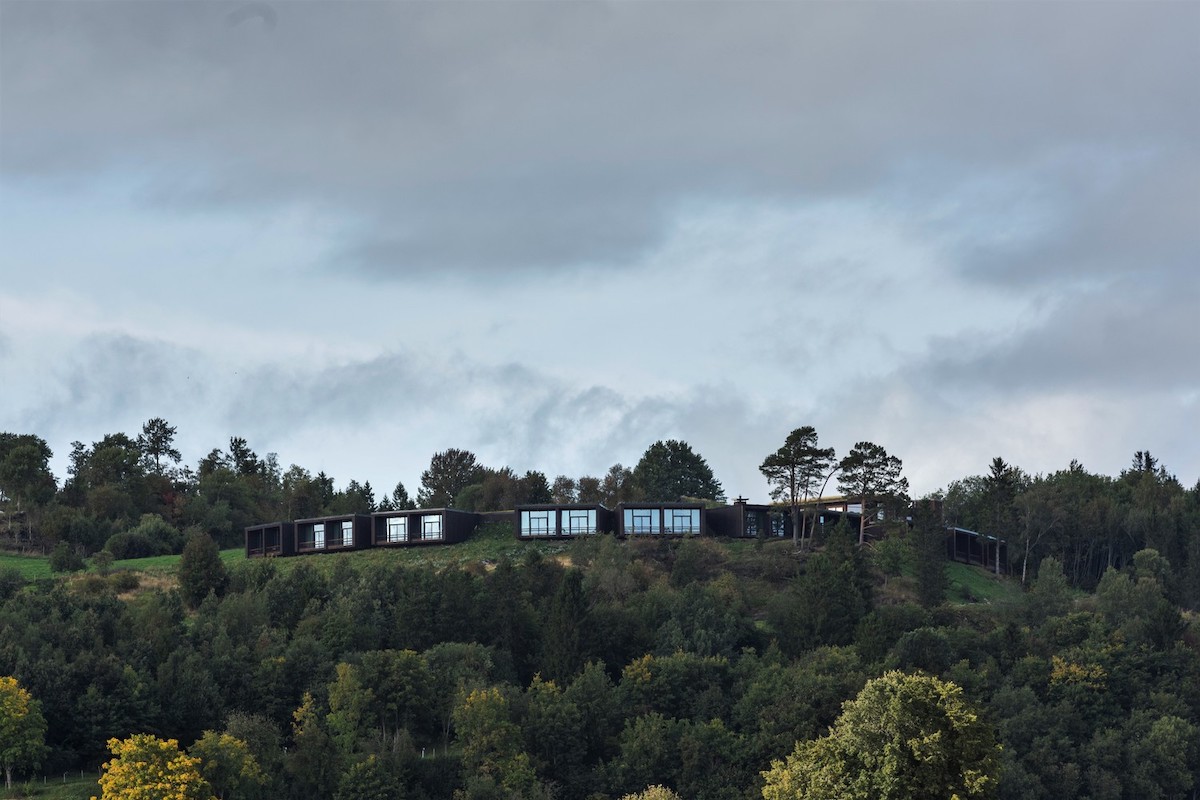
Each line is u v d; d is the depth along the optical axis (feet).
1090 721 490.08
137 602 548.31
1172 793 460.55
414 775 404.16
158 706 430.20
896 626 524.52
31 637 460.55
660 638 517.55
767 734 427.33
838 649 494.59
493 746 412.36
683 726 441.27
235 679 456.86
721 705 460.55
